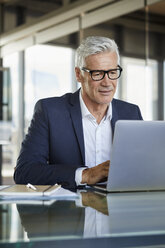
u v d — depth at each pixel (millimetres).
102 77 1893
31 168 1784
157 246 841
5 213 1042
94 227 871
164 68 4254
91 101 2018
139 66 4453
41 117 2016
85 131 2051
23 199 1302
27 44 6289
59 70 5562
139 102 4449
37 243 785
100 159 2045
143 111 4426
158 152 1505
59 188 1507
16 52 6500
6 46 6801
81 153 1962
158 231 839
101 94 1912
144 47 4406
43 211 1071
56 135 1980
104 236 802
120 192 1519
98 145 2041
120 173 1487
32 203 1217
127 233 822
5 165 6176
